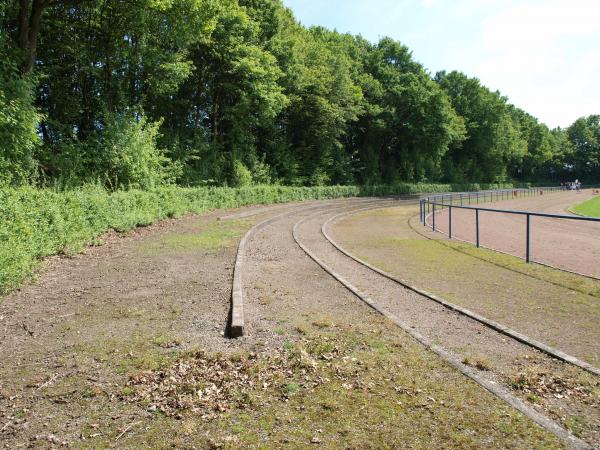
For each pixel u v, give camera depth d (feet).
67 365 17.57
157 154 87.30
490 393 15.03
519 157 334.24
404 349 18.99
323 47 154.40
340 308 25.38
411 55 219.20
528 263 39.96
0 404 14.65
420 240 56.80
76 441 12.52
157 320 22.90
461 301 27.61
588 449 11.86
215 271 34.63
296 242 52.90
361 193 179.93
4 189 34.30
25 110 52.60
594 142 431.02
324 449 11.92
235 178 117.91
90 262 37.99
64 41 78.74
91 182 63.93
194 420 13.57
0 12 62.18
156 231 57.31
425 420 13.34
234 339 20.17
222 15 102.73
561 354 18.49
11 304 25.99
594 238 61.21
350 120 176.86
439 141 216.33
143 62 84.79
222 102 123.65
